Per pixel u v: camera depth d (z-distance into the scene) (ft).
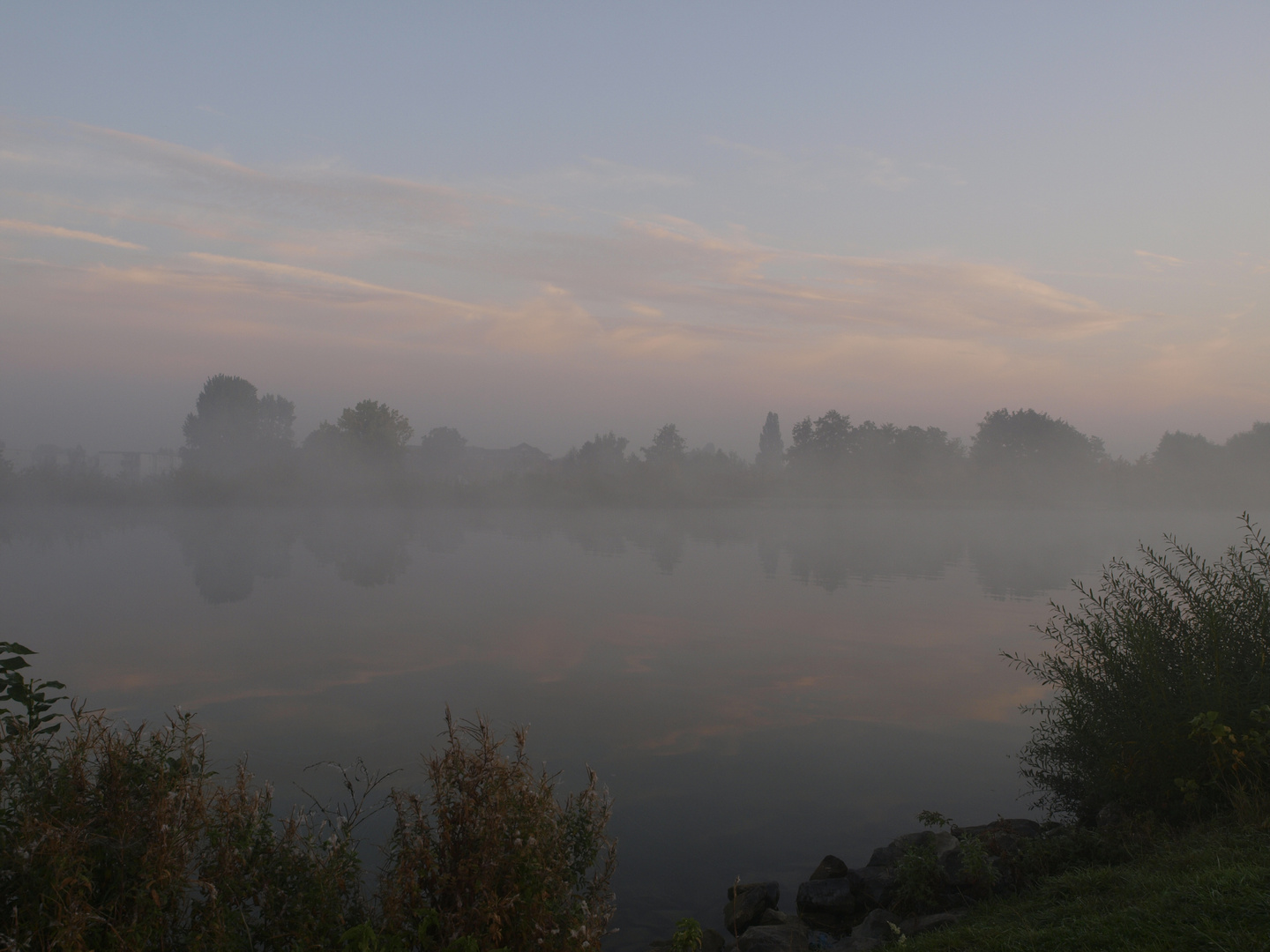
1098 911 16.72
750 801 31.07
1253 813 21.16
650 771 34.04
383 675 49.34
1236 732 24.00
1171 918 14.79
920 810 30.60
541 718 41.27
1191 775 24.97
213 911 12.80
